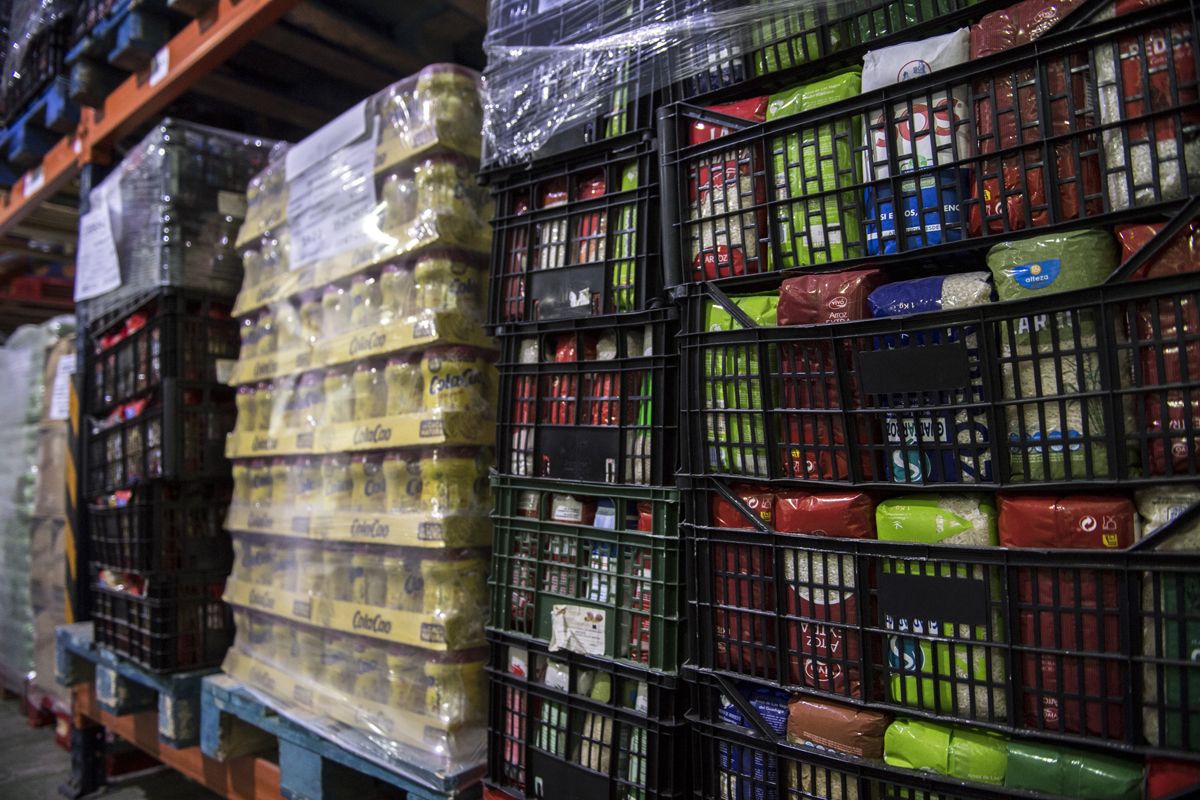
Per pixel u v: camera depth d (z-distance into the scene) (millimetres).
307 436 2328
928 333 1146
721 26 1430
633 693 1526
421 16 2891
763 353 1298
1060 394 1037
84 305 3443
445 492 1955
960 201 1142
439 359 1979
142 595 2812
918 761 1139
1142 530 1010
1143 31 1005
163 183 2801
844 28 1297
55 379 4113
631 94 1576
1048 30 1074
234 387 2949
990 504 1126
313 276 2346
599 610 1560
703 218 1409
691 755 1439
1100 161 1036
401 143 2070
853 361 1213
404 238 2041
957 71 1139
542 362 1701
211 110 3766
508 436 1765
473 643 1916
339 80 3516
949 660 1127
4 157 4254
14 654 4348
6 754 3898
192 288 2826
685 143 1469
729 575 1362
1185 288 957
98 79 3354
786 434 1288
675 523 1465
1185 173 972
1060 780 1028
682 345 1426
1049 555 1041
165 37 3037
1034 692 1058
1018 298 1064
